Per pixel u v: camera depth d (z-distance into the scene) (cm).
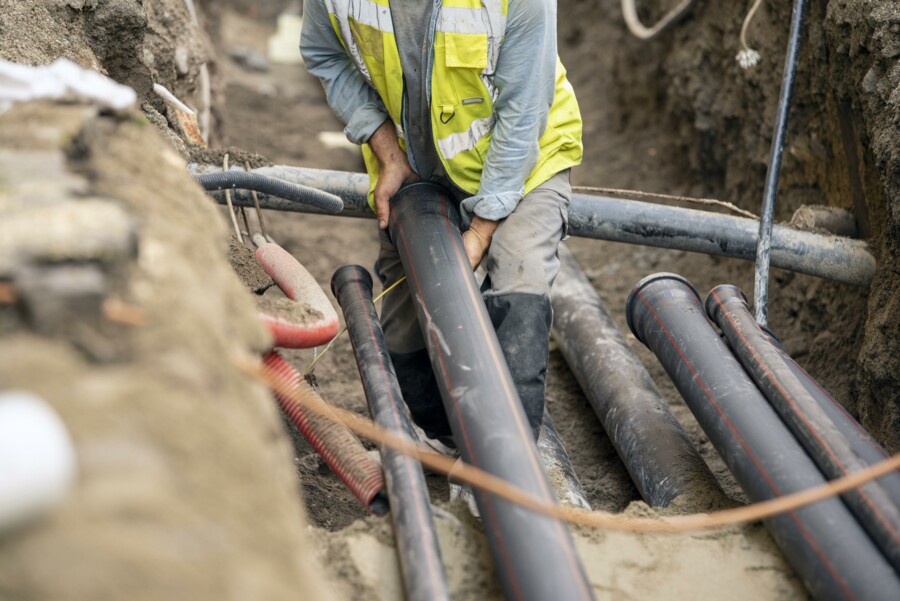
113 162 218
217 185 319
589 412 434
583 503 321
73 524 134
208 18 729
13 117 215
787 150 481
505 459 236
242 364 187
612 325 427
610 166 655
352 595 236
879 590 219
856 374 390
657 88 650
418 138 316
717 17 557
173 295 180
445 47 286
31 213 178
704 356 294
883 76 364
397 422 270
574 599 207
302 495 322
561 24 818
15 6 333
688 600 247
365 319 317
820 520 235
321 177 376
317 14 309
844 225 406
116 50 369
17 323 165
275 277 312
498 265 307
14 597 125
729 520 240
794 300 468
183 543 137
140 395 155
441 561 227
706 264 542
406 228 310
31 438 132
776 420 267
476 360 263
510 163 300
